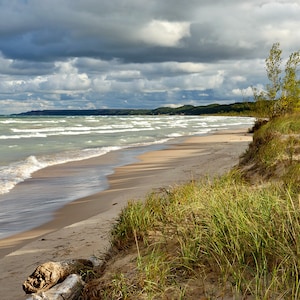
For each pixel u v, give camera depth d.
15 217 9.53
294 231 4.13
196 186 8.77
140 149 25.92
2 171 16.08
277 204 5.15
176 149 25.69
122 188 12.81
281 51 24.66
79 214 9.58
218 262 4.04
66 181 14.41
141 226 5.79
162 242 5.15
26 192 12.44
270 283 3.45
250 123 82.62
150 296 3.72
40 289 4.36
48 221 9.09
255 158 12.19
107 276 4.59
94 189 12.91
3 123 56.59
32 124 57.06
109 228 7.40
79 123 65.62
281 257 3.73
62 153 23.09
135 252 5.19
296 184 7.23
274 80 24.97
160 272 4.10
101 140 33.31
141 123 73.62
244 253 4.07
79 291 4.32
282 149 11.06
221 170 13.62
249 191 7.06
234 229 4.54
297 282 3.22
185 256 4.36
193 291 3.70
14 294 4.88
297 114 19.98
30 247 6.92
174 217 5.94
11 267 5.96
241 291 3.44
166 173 14.91
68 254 6.20
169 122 83.44
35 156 21.31
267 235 4.23
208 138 35.28
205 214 5.45
